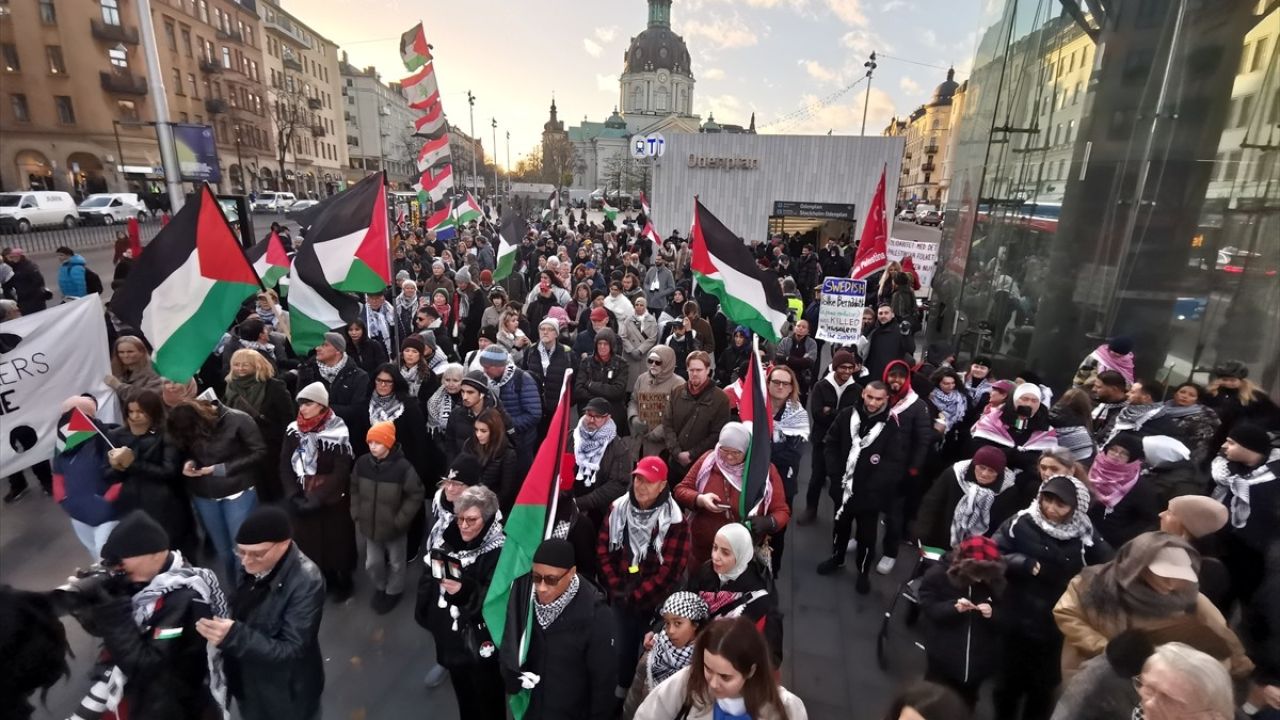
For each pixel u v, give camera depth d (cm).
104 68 4106
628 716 292
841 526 532
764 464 391
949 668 331
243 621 298
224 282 519
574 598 296
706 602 307
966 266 1162
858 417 510
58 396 485
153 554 277
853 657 444
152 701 280
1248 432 395
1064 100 884
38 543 560
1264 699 269
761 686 227
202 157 1534
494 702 346
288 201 4497
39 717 373
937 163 7531
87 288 1146
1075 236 841
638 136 2522
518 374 581
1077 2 842
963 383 618
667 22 11900
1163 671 202
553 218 3195
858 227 2453
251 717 313
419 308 814
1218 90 727
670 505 366
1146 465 436
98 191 4166
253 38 5666
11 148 3800
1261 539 371
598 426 461
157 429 445
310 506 455
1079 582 297
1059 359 869
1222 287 754
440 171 1669
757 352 396
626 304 923
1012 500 417
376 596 487
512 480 471
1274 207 732
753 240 2541
